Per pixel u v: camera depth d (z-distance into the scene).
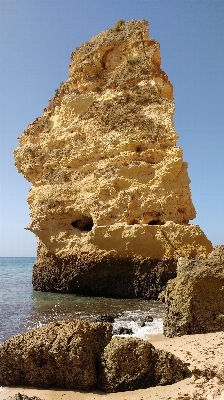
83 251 21.83
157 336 11.54
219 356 8.50
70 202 23.91
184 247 19.52
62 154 26.36
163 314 15.30
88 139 26.11
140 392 7.02
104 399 6.84
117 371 7.38
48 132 28.95
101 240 21.27
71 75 31.48
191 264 12.05
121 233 20.80
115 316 14.92
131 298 20.17
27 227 24.03
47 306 17.80
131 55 29.89
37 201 24.70
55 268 23.59
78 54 32.72
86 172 24.89
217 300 11.35
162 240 19.86
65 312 16.14
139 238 20.27
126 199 22.22
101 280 21.28
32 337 8.01
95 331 8.21
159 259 19.80
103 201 22.73
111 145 24.50
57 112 29.41
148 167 22.72
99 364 7.65
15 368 7.81
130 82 28.02
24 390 7.45
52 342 7.74
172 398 6.43
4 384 7.81
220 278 11.46
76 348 7.50
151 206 21.81
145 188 22.23
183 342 10.05
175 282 12.20
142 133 24.02
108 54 31.05
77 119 27.89
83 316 15.14
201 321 11.26
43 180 25.95
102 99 28.12
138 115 25.28
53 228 23.56
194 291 11.45
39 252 25.59
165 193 21.92
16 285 31.19
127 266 20.52
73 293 22.39
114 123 25.55
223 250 12.40
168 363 7.44
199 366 7.89
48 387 7.59
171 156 22.73
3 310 16.86
